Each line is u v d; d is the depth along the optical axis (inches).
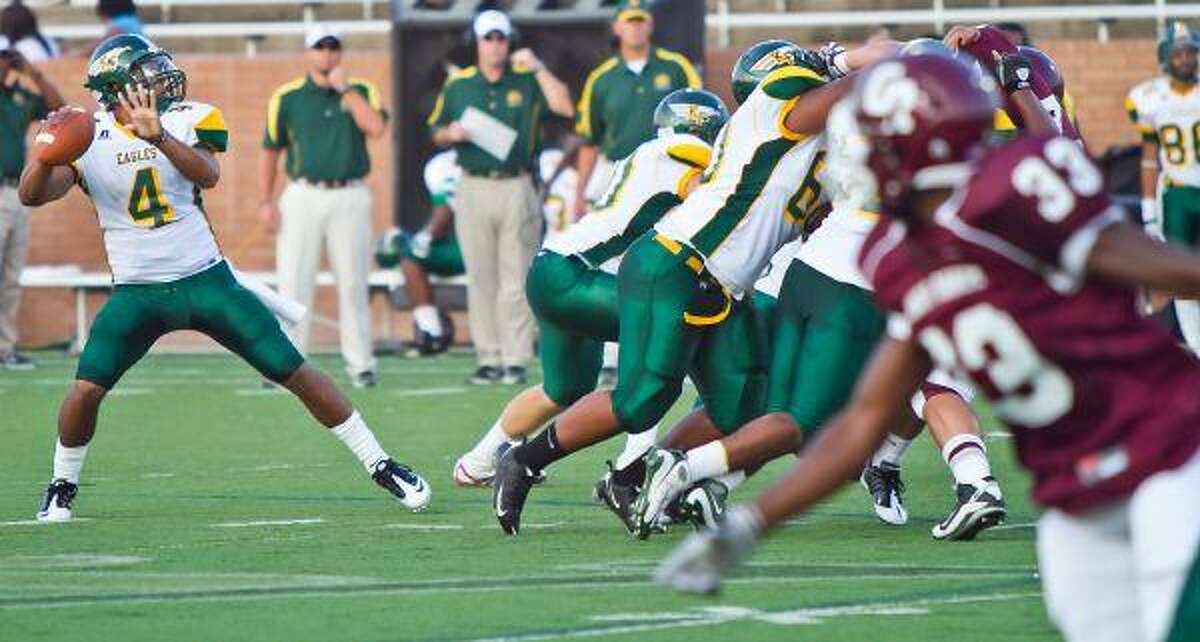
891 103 498.3
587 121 1930.4
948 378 986.7
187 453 1455.5
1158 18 2593.5
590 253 1030.4
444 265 2249.0
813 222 971.9
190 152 1050.1
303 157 1921.8
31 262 2501.2
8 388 1955.0
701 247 951.0
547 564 913.5
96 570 910.4
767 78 944.3
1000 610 781.9
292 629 754.2
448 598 820.0
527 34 2212.1
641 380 959.6
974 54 1000.2
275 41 2706.7
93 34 2701.8
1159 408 492.7
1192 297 484.7
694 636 732.0
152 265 1064.8
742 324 964.6
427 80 2261.3
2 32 2452.0
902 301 507.8
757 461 945.5
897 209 505.0
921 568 891.4
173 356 2421.3
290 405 1797.5
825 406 933.8
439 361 2244.1
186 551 971.9
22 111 2105.1
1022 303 490.6
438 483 1263.5
